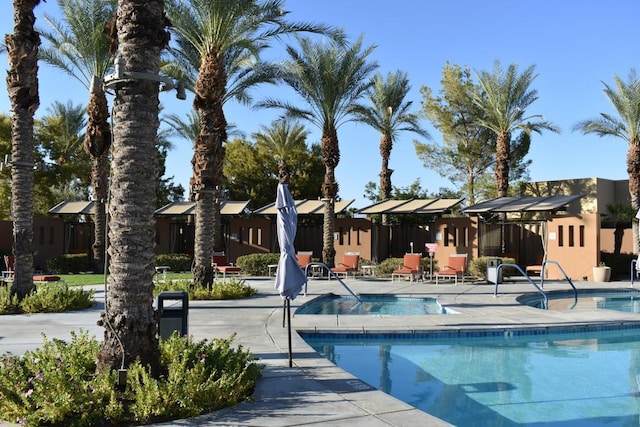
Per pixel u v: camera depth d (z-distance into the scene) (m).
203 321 11.28
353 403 5.61
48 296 12.81
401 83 32.50
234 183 43.06
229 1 15.93
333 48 24.25
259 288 18.73
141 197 5.65
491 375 8.26
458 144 37.59
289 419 5.12
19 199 13.03
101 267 27.00
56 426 4.97
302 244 32.50
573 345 10.33
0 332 9.91
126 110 5.67
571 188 33.22
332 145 25.36
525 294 16.78
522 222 25.27
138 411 5.00
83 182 41.41
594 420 6.25
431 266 21.88
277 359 7.68
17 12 12.69
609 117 28.53
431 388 7.59
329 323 11.02
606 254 24.61
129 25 5.71
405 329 10.53
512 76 30.17
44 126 38.50
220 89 16.44
